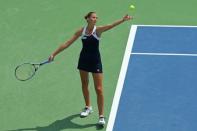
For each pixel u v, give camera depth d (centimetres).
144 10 2805
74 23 2717
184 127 1902
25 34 2634
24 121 1995
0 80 2255
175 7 2825
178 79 2184
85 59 1886
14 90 2184
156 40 2497
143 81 2184
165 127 1906
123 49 2441
